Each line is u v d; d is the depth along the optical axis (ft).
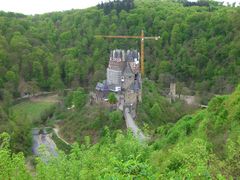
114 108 368.89
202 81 516.32
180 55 565.94
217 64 521.24
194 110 417.90
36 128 392.68
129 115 356.18
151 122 365.61
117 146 100.27
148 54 604.90
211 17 597.11
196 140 86.48
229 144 82.53
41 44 641.40
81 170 80.07
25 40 608.19
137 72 419.33
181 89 487.61
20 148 303.68
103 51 627.05
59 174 80.33
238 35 527.81
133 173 51.47
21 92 524.52
